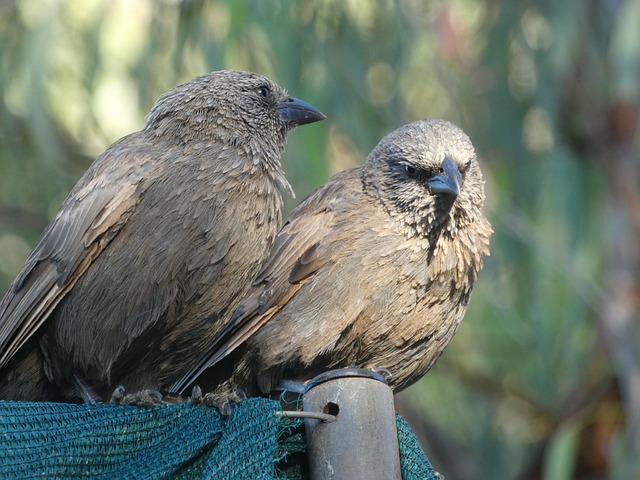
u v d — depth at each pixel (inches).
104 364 337.1
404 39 533.0
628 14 500.1
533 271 540.4
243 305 352.5
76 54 535.8
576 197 549.0
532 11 562.6
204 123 358.3
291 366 349.1
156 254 332.2
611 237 555.2
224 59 484.7
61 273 333.4
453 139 360.5
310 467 238.2
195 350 347.9
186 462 238.4
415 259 348.2
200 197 337.4
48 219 583.2
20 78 542.9
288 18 489.1
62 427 233.6
